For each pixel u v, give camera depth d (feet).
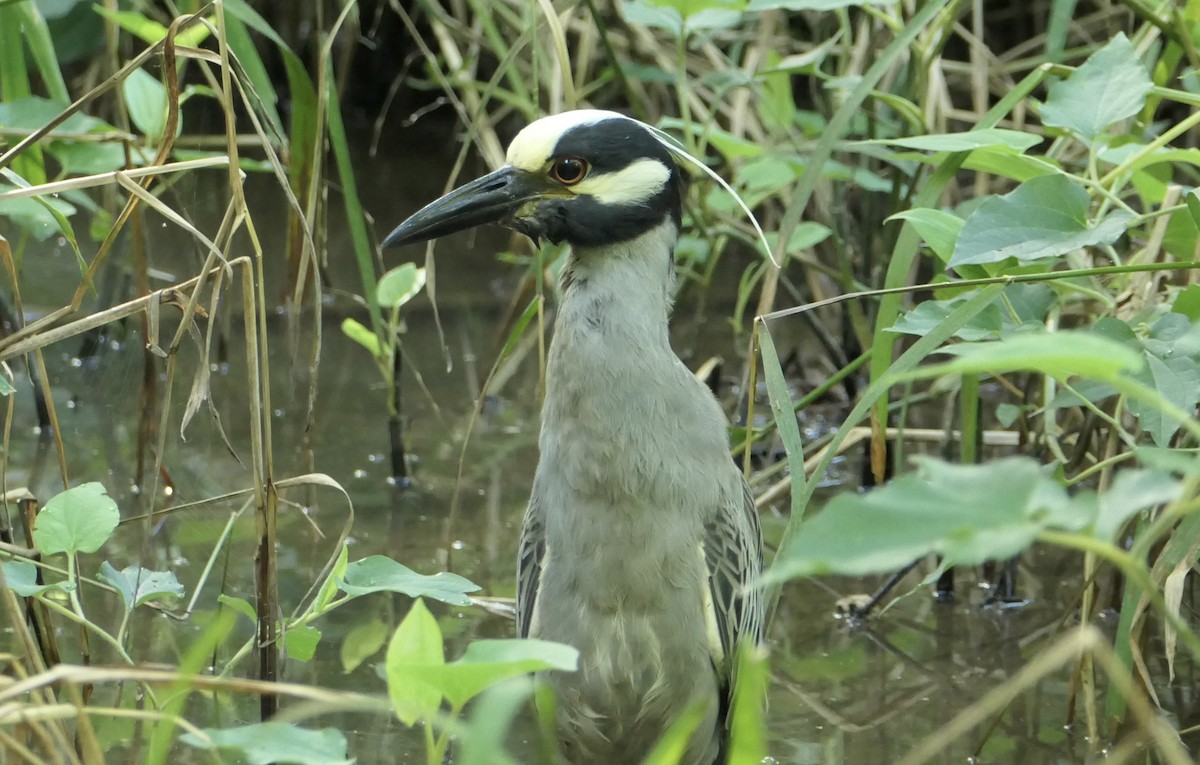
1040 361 13.76
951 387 35.94
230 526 29.66
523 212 26.43
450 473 39.78
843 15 44.42
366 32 60.85
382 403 44.16
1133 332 24.95
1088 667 27.40
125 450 40.11
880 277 42.09
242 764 25.72
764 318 26.55
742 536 26.96
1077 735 27.99
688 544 25.58
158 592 25.14
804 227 39.88
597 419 25.30
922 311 26.68
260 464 25.48
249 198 56.70
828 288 47.98
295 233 39.17
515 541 35.86
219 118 56.80
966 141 28.19
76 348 46.65
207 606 31.91
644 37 50.52
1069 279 31.63
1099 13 49.16
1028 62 47.39
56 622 30.73
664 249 26.37
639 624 25.57
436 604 32.94
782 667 31.01
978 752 27.04
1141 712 15.52
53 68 35.45
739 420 42.16
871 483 39.65
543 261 41.39
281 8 58.49
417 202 57.36
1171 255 31.24
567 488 25.77
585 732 26.30
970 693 29.71
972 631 32.60
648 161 26.13
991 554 12.88
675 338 48.60
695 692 26.00
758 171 40.09
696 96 52.54
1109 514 13.20
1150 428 24.08
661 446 25.32
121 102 39.99
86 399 43.29
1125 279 31.42
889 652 31.65
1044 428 33.73
